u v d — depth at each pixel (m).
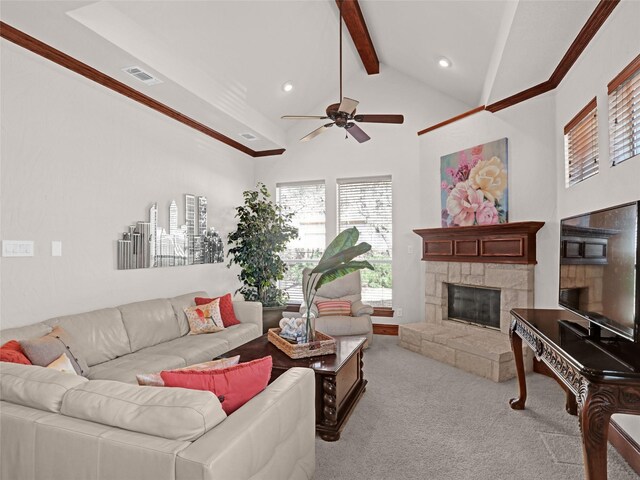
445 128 4.86
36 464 1.37
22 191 2.75
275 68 4.52
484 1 3.07
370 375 3.66
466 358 3.79
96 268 3.33
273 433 1.49
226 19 3.48
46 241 2.91
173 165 4.32
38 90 2.85
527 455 2.25
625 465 2.14
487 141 4.29
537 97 3.74
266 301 5.26
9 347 2.19
